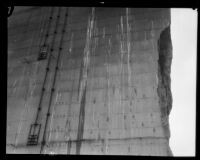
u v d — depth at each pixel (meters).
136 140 8.30
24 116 9.83
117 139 8.47
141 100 8.84
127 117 8.71
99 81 9.62
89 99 9.39
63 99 9.70
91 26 11.02
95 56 10.20
